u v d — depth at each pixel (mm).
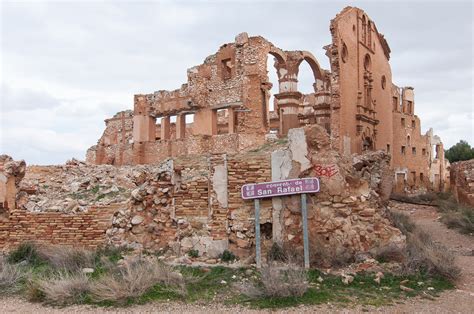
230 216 13883
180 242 14219
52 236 15812
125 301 10000
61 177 23906
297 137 13656
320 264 12414
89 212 15789
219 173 14188
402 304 9898
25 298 10578
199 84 36750
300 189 13031
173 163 14992
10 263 13648
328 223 13148
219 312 9352
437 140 62250
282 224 13305
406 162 51625
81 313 9453
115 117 47344
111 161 44438
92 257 13508
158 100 40531
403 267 12109
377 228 13531
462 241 19953
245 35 34875
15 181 16781
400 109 51625
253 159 13977
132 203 15391
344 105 31047
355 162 17375
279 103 36781
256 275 11711
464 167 30562
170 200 14898
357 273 11875
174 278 11062
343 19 31797
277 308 9586
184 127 39688
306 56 37750
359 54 34844
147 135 41500
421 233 18391
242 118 34281
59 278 11414
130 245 14867
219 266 12578
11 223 16125
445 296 10594
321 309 9477
